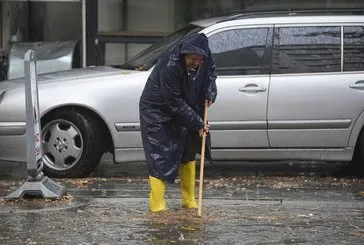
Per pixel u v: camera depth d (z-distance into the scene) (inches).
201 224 563.8
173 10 1137.4
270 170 844.6
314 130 763.4
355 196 685.3
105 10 1128.2
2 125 749.3
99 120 759.1
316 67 768.9
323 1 1116.5
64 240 520.1
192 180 613.9
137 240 518.6
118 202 644.1
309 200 663.8
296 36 771.4
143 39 1128.8
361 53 773.3
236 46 766.5
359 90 763.4
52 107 745.0
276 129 759.1
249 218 586.2
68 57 1119.6
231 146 761.0
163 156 581.0
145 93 581.6
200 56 555.2
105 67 831.7
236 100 753.6
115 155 761.0
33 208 616.4
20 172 826.8
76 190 699.4
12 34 1184.2
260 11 816.3
